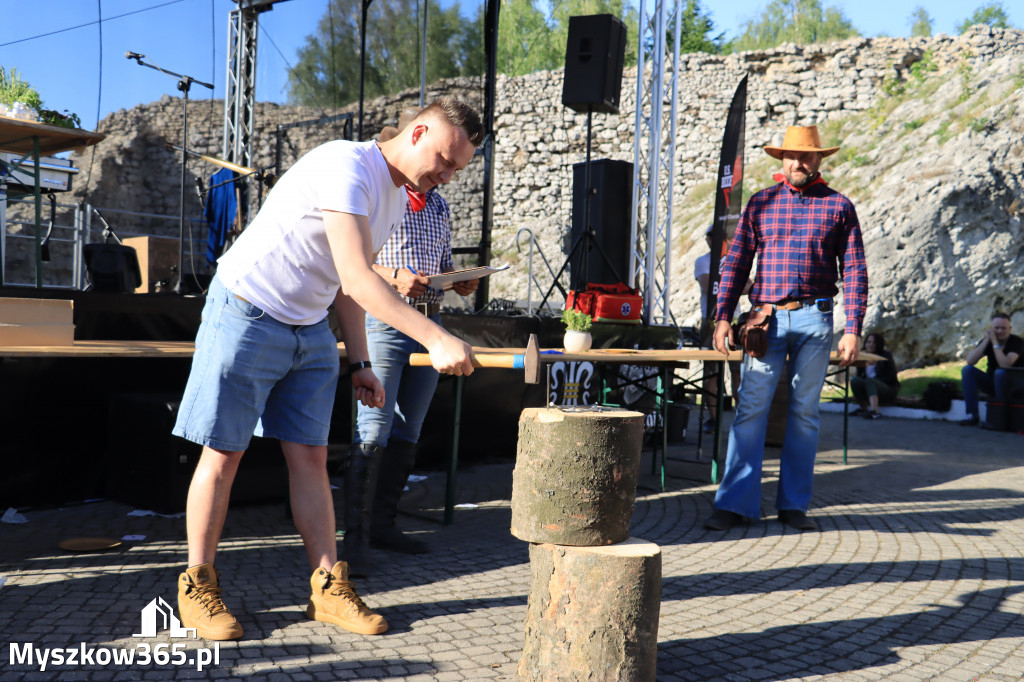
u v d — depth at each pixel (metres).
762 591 2.96
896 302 12.50
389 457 3.39
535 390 5.99
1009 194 12.45
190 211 10.88
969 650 2.41
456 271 3.17
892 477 5.78
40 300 2.93
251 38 9.27
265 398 2.30
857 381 10.60
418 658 2.18
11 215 10.83
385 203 2.20
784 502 4.15
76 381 4.00
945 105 15.73
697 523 4.12
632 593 1.92
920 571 3.27
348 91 10.10
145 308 4.18
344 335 2.54
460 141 2.14
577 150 19.75
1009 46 18.25
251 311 2.19
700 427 6.38
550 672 1.95
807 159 4.05
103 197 10.78
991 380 9.59
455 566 3.15
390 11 10.24
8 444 3.78
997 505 4.74
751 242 4.29
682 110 19.62
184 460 3.75
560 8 30.52
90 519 3.65
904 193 13.02
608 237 8.44
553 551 1.97
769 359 4.10
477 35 10.36
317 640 2.28
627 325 6.12
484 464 5.74
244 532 3.56
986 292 12.51
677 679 2.12
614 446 1.99
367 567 2.97
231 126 9.51
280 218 2.17
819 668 2.24
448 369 1.86
